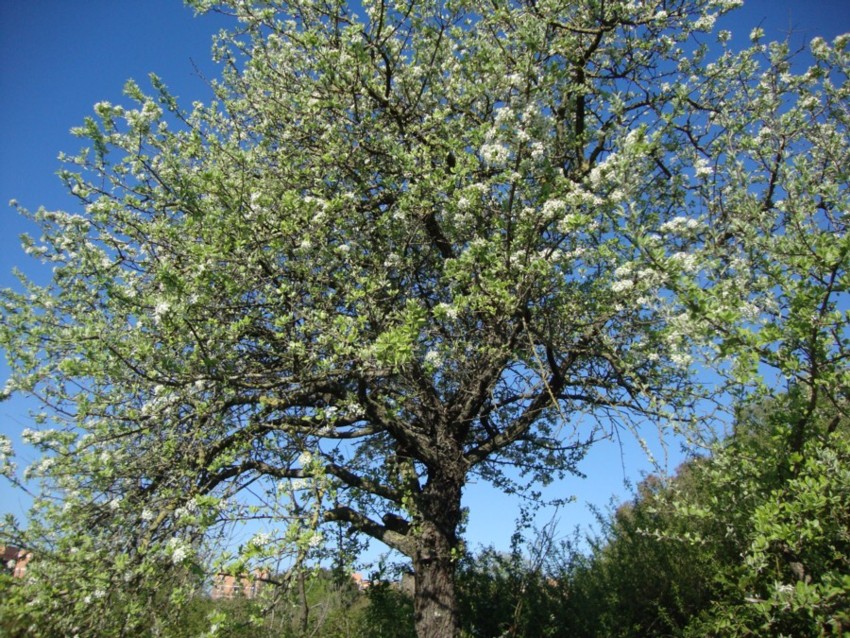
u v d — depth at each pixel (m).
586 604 8.48
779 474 4.26
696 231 5.64
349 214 6.36
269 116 7.18
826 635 3.64
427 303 7.07
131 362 5.41
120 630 4.16
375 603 8.05
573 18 7.00
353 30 5.86
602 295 5.90
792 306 3.93
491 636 8.23
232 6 6.80
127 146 6.27
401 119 6.86
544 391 6.62
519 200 6.09
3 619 3.96
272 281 6.18
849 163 5.17
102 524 5.22
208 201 5.79
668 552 7.88
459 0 6.55
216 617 4.11
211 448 5.73
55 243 6.73
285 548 4.14
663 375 6.42
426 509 6.62
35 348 5.96
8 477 5.27
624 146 4.37
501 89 6.12
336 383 6.05
